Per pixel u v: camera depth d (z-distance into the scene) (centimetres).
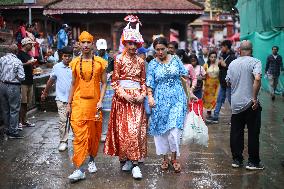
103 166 669
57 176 616
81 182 588
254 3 1939
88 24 2819
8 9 2861
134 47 611
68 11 2689
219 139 877
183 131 648
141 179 602
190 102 660
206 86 1092
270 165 677
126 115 610
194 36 5169
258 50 1889
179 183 584
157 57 632
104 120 836
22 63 875
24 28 1544
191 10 2717
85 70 590
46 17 2952
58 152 757
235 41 3391
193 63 1009
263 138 882
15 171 641
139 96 609
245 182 588
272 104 1430
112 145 624
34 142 837
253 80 635
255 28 1931
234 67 642
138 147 602
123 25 2817
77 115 586
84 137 586
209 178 606
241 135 663
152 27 2872
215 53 1101
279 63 1552
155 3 2756
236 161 664
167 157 659
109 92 836
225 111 1301
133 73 615
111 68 831
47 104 1239
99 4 2742
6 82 848
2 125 956
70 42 2117
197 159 714
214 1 3406
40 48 1795
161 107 622
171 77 627
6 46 909
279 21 1529
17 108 864
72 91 617
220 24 4697
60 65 775
